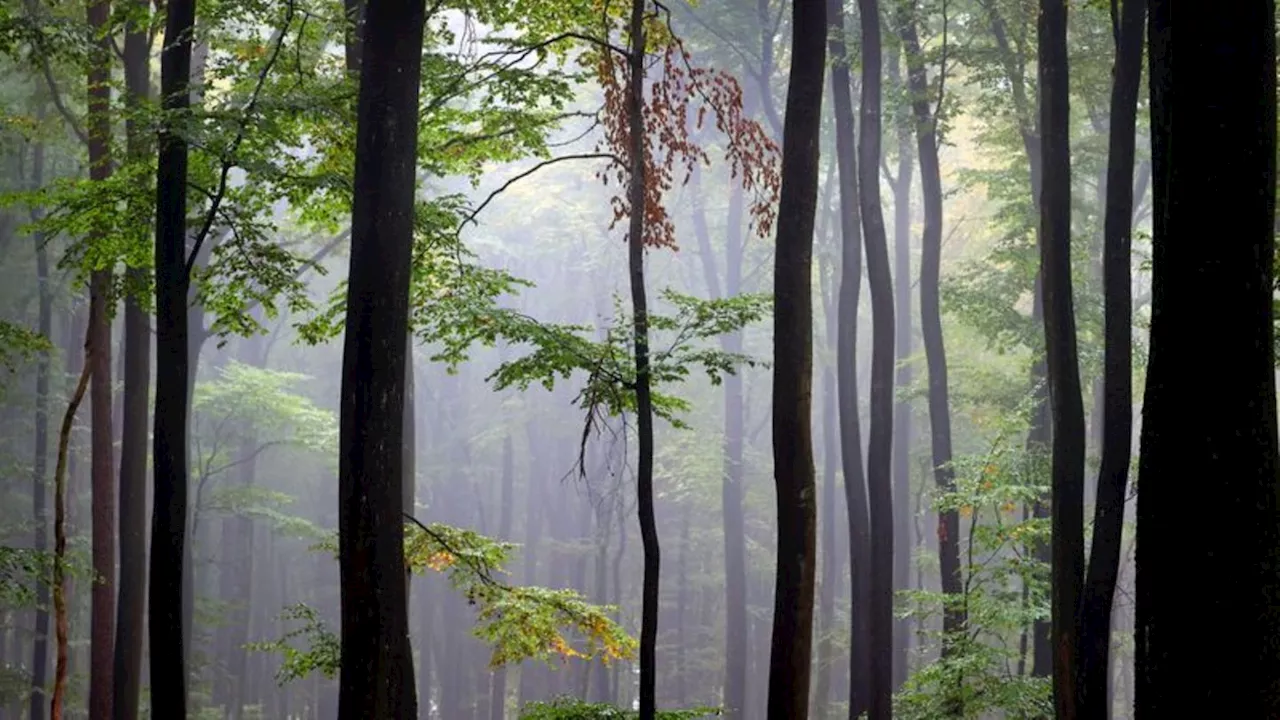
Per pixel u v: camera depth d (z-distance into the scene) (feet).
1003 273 87.35
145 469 69.05
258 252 42.83
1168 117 22.34
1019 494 57.16
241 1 41.75
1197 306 21.83
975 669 52.54
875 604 59.11
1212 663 21.56
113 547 68.80
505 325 38.96
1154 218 23.00
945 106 74.28
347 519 31.45
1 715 98.84
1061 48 46.57
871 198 61.31
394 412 31.91
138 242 44.32
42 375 97.45
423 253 43.37
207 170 42.75
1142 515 22.49
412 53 32.73
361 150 32.42
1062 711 43.73
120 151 44.93
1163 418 22.17
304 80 43.96
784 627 37.55
